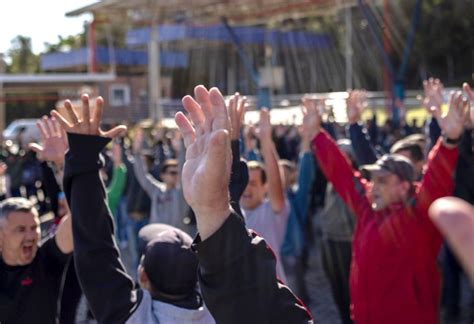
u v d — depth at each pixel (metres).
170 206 5.79
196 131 1.46
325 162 3.88
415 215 3.29
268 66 15.85
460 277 6.01
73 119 2.31
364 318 3.41
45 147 2.85
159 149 10.63
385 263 3.33
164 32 17.27
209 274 1.39
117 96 21.22
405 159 3.45
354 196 3.70
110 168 7.61
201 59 17.00
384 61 14.67
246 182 2.56
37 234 2.82
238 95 2.62
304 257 5.93
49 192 3.91
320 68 17.17
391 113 14.40
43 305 2.80
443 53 20.75
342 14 16.81
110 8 15.12
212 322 2.17
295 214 5.53
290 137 12.16
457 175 4.53
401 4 17.11
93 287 2.22
